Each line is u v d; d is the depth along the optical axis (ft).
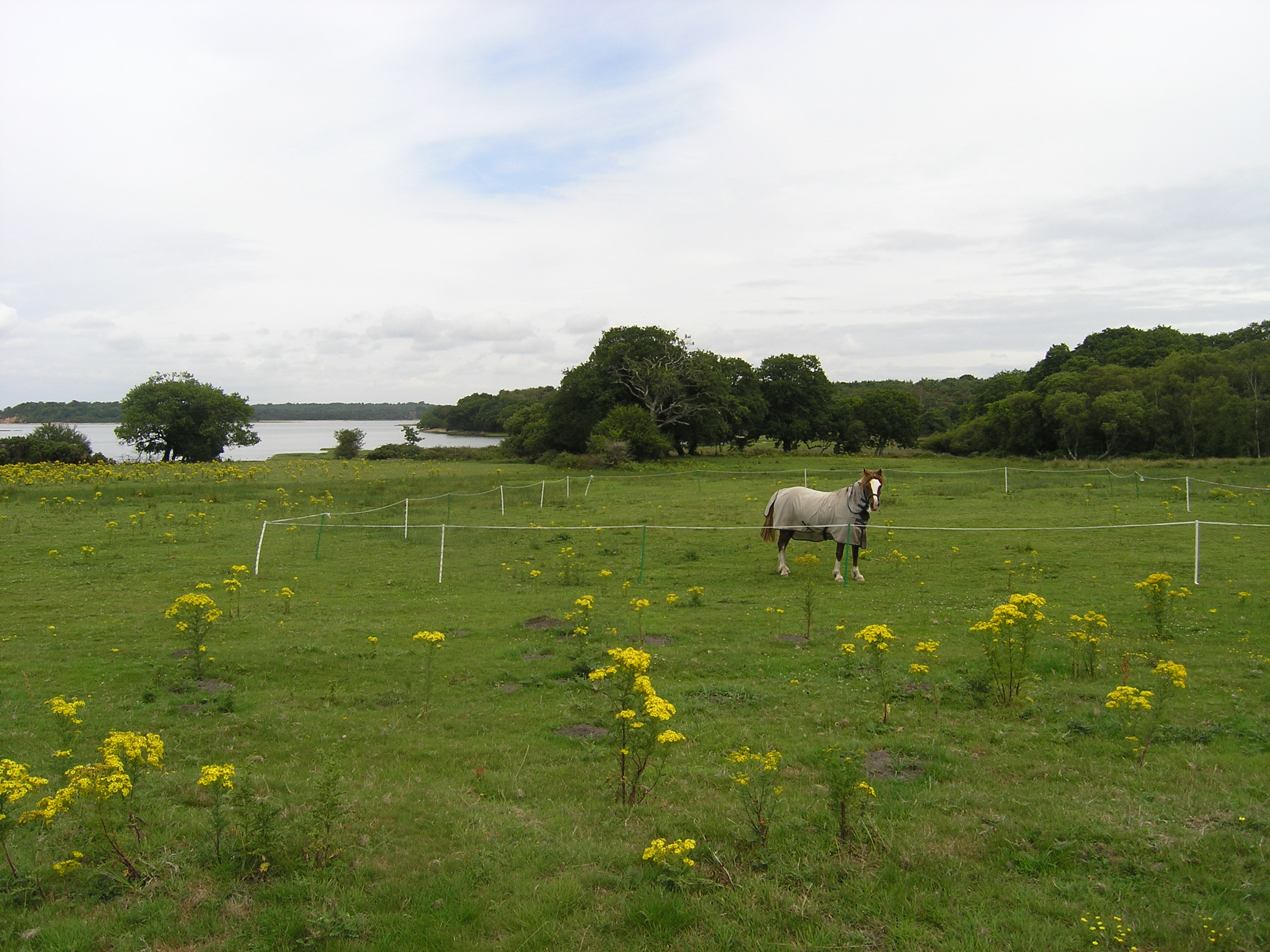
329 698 33.81
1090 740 26.68
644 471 179.63
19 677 35.96
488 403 547.49
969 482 130.31
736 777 22.61
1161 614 39.06
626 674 24.11
